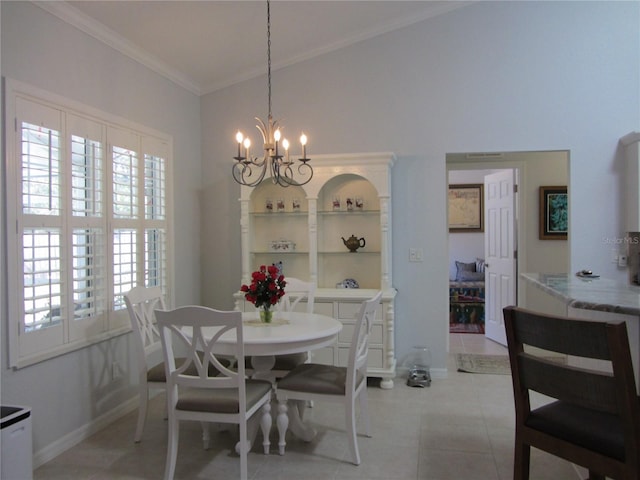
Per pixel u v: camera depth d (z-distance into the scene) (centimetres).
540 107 425
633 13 411
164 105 414
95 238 321
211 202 477
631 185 397
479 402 376
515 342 187
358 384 291
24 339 266
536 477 260
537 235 545
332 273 466
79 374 308
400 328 448
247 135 468
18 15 266
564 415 183
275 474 264
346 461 279
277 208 468
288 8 359
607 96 416
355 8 389
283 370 336
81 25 311
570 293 220
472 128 434
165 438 312
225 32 373
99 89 331
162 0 310
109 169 336
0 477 216
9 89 258
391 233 447
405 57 443
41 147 279
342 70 452
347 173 429
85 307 314
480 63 432
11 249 258
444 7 431
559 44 422
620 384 152
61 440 293
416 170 443
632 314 180
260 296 307
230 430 320
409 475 262
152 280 391
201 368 250
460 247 808
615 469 160
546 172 543
